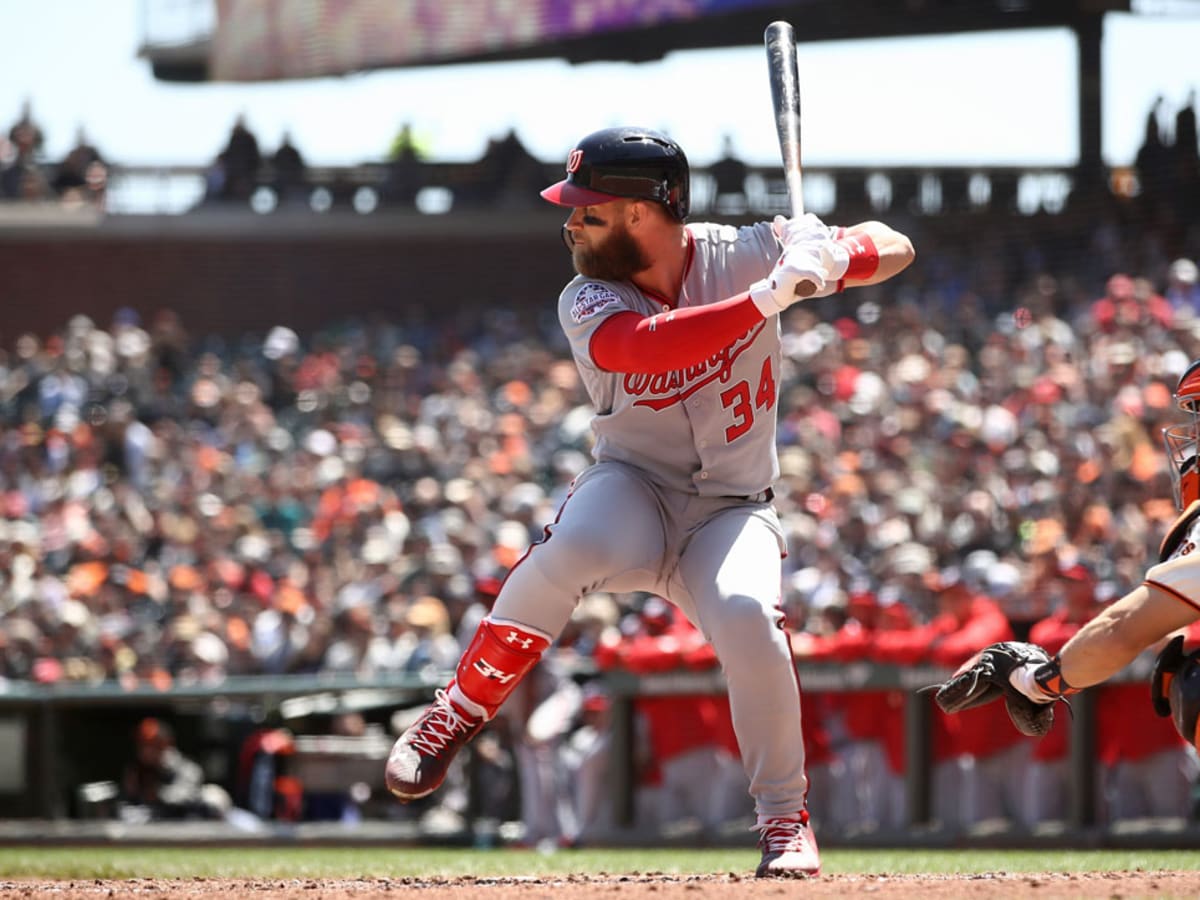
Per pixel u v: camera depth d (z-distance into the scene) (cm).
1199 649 1284
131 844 3794
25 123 10262
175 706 4184
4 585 5850
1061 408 5422
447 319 9669
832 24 8638
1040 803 3152
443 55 8894
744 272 1447
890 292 7831
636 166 1389
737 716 1445
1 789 3944
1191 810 3077
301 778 3878
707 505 1468
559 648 3978
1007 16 8438
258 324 10069
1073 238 7806
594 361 1381
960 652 3180
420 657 3984
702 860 2356
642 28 8225
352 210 10044
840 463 5447
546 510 5231
